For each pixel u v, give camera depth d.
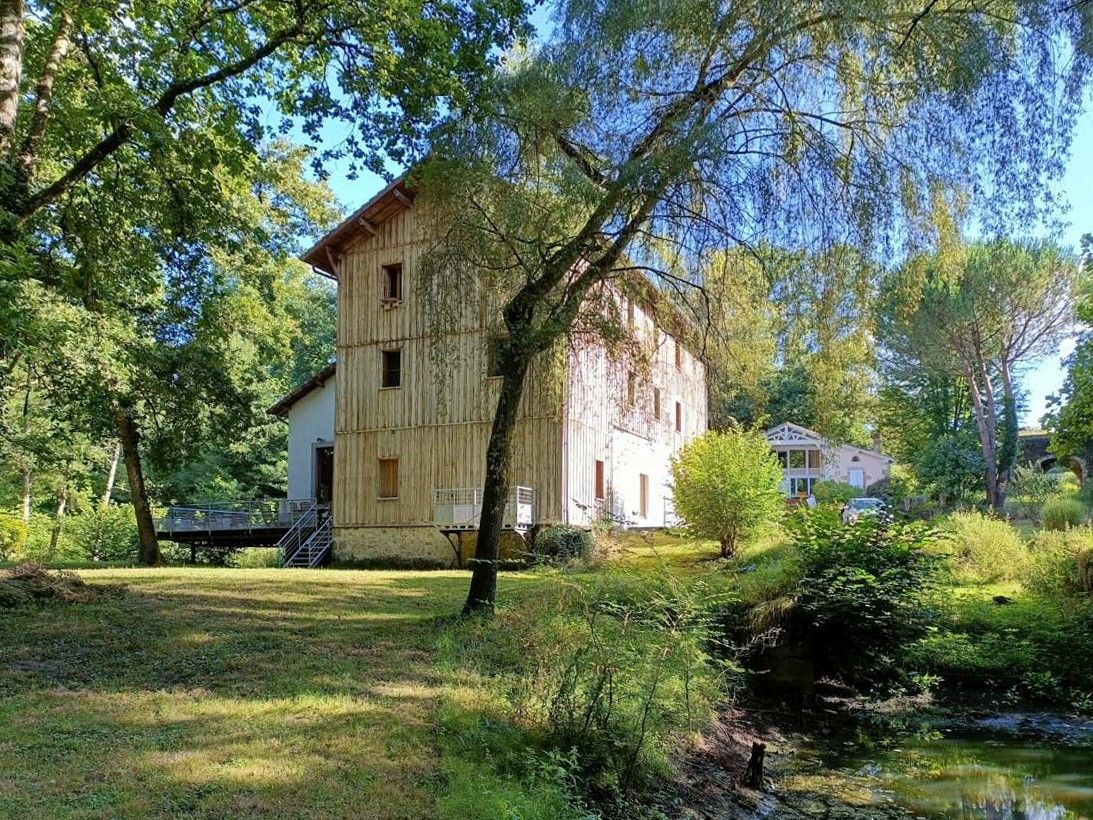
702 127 8.07
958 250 8.78
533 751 4.99
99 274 13.39
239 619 9.58
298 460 26.22
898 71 8.17
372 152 11.94
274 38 10.91
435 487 20.36
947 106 7.85
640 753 5.50
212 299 15.91
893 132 8.48
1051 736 8.25
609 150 8.75
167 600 11.09
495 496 9.51
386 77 11.30
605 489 21.62
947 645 10.11
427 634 8.63
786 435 43.62
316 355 41.69
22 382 17.12
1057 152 7.48
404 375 21.19
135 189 13.04
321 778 4.46
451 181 9.07
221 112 12.07
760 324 9.91
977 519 14.91
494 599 9.44
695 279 9.70
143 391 16.36
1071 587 11.30
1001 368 33.59
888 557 10.33
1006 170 7.67
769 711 9.18
